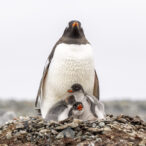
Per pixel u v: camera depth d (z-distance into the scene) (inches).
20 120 589.9
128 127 550.9
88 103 607.2
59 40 674.8
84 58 634.2
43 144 530.3
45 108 684.1
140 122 585.6
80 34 657.6
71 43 643.5
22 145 532.7
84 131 536.7
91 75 653.3
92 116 593.9
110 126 545.3
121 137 525.7
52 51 671.1
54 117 600.7
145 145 511.8
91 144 511.5
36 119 587.2
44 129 547.5
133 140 522.0
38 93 717.9
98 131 530.9
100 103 619.8
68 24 669.3
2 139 552.1
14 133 557.9
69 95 612.7
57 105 615.8
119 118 582.2
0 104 1595.7
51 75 655.8
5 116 1004.6
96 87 690.2
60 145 522.0
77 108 589.9
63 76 641.6
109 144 511.2
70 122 558.6
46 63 681.0
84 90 653.9
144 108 1652.3
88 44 655.1
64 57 634.2
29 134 547.8
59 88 653.3
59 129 540.4
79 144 513.7
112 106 1669.5
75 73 638.5
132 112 1451.8
